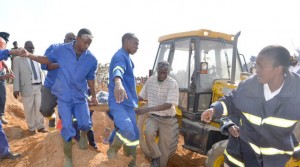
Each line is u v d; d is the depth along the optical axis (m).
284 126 2.71
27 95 7.20
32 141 5.86
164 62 5.55
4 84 7.05
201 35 6.60
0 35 5.72
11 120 8.38
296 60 6.01
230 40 6.97
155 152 5.66
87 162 4.45
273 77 2.68
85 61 4.16
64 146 4.10
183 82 6.94
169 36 7.36
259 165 2.98
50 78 4.82
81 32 4.01
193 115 6.61
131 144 4.29
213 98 6.60
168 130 5.88
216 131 6.13
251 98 2.82
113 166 4.39
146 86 5.91
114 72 4.00
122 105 4.26
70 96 4.08
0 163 4.91
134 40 4.27
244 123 2.95
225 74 6.92
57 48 4.20
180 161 7.46
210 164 5.35
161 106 5.37
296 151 3.07
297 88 2.66
